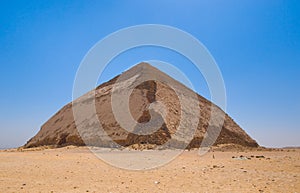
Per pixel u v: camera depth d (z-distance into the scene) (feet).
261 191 32.09
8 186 35.22
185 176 43.39
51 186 35.45
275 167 54.60
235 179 40.11
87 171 49.21
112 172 48.21
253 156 86.02
